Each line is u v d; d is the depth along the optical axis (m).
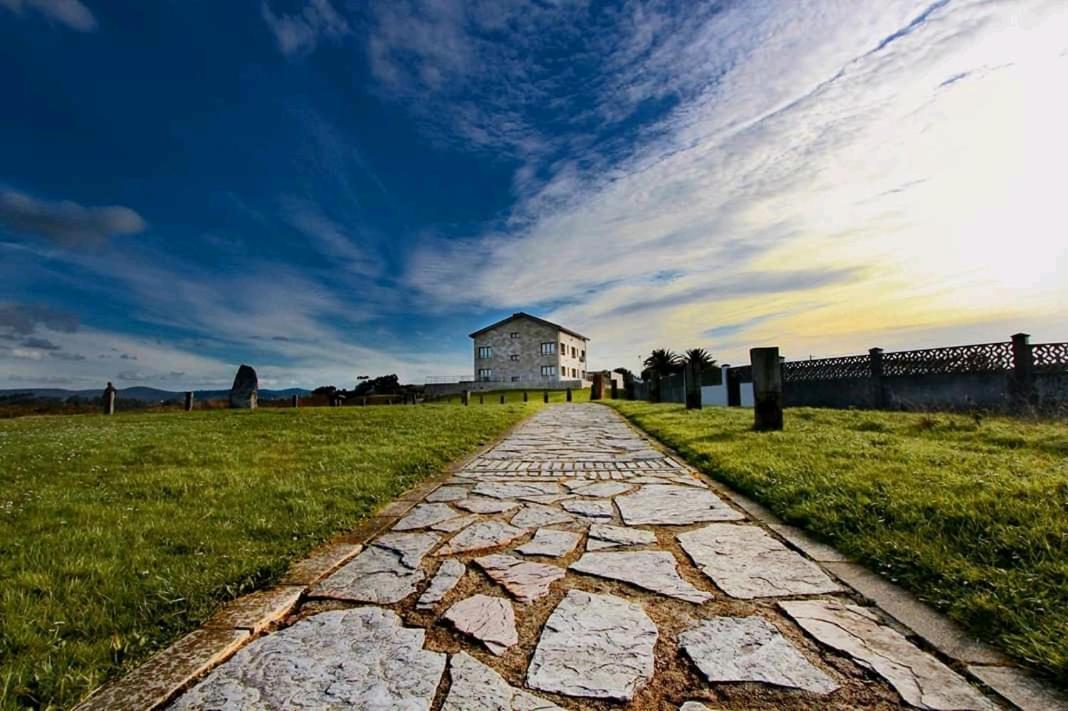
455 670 1.99
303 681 1.93
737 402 17.70
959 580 2.55
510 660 2.06
